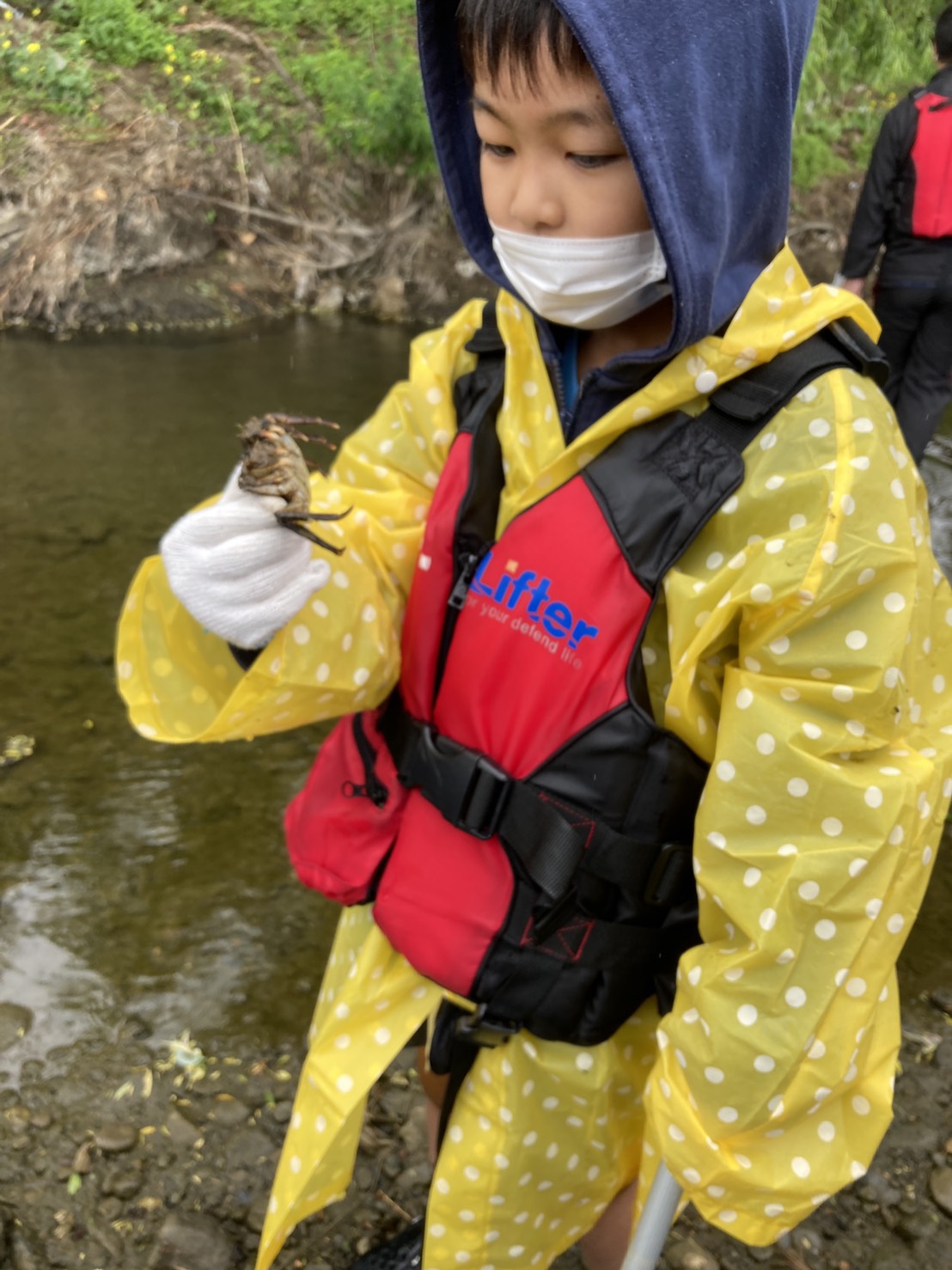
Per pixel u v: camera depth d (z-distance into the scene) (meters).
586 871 1.23
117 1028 2.22
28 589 3.62
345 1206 1.93
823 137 7.92
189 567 1.12
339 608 1.28
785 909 1.11
